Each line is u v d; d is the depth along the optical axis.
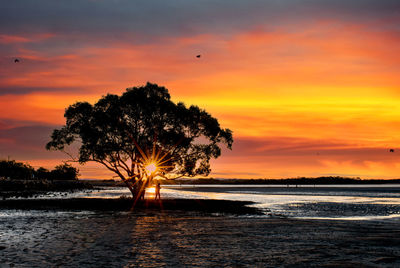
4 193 76.44
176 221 28.31
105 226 24.58
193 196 83.75
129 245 17.33
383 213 38.09
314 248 17.05
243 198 75.81
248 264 13.70
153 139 49.72
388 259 14.75
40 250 15.93
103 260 14.04
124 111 49.00
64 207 42.00
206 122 50.47
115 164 49.66
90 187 166.00
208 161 52.00
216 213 36.41
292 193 114.12
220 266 13.34
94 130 47.50
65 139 48.84
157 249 16.41
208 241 18.77
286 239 19.62
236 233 21.78
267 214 36.09
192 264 13.59
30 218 29.81
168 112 49.03
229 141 52.25
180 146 50.00
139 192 49.84
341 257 15.08
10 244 17.39
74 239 18.95
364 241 19.11
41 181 119.88
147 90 49.06
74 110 48.28
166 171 50.75
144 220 28.75
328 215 35.44
